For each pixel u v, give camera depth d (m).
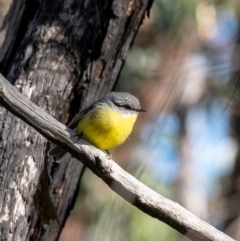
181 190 19.59
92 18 11.62
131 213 15.48
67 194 11.47
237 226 14.70
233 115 15.43
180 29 18.16
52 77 11.12
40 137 10.50
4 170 10.21
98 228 10.92
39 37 11.35
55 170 11.15
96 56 11.63
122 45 11.97
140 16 12.09
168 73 17.20
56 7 11.63
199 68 13.77
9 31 11.80
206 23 18.12
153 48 18.42
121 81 18.12
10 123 10.40
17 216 10.19
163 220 9.50
